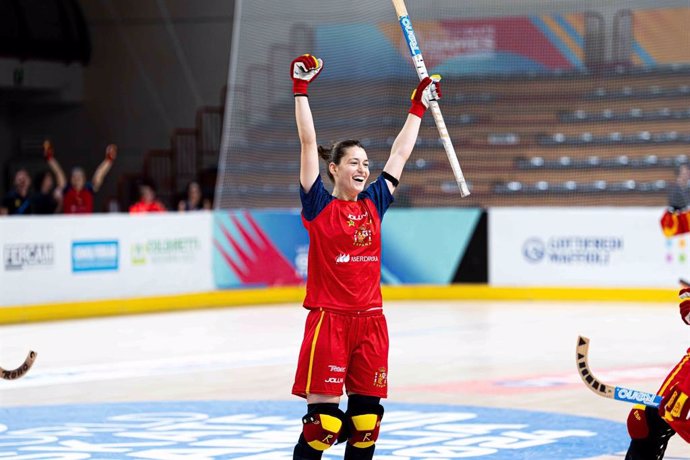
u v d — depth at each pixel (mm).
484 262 34375
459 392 17688
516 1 45312
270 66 45969
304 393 10023
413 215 34812
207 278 32625
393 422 15094
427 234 34688
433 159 43531
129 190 45906
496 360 21406
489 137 44000
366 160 10289
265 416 15695
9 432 14617
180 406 16656
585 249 33312
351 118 44875
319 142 44438
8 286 28375
